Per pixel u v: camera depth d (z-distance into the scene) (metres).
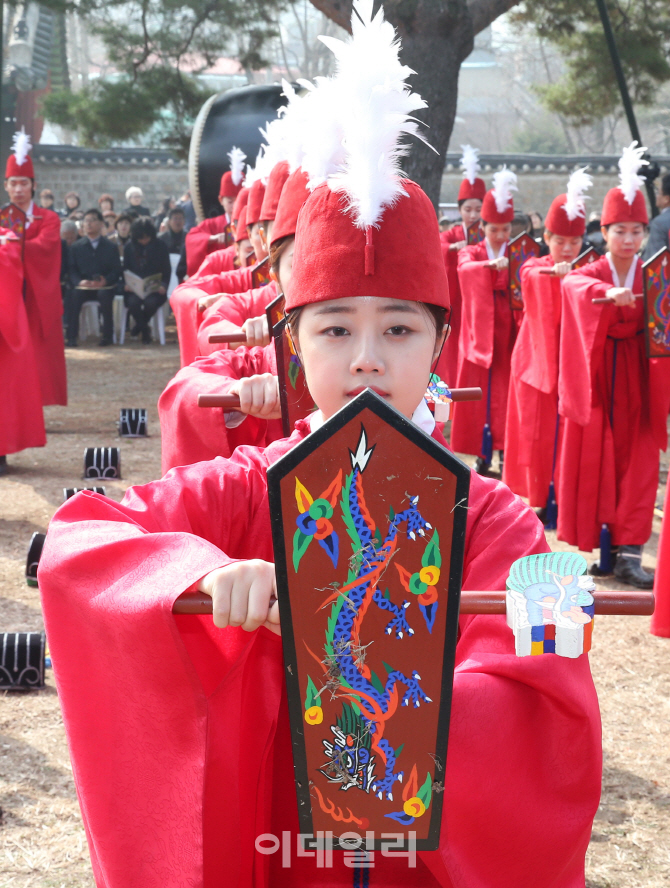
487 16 7.95
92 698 1.36
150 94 14.17
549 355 5.63
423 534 1.08
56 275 8.35
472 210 8.99
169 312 16.41
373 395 1.06
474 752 1.26
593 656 4.15
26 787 3.07
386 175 1.29
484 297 6.90
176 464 2.60
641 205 5.09
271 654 1.43
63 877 2.62
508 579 1.13
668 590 4.24
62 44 26.48
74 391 10.39
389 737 1.13
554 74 49.72
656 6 12.24
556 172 26.61
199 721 1.26
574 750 1.34
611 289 4.89
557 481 5.77
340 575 1.09
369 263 1.27
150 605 1.19
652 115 40.09
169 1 13.84
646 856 2.76
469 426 7.12
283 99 13.35
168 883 1.30
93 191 26.34
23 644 3.76
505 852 1.32
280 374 2.14
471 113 50.91
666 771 3.24
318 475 1.07
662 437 5.11
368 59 1.32
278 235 1.98
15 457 7.45
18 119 25.61
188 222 17.56
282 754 1.45
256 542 1.53
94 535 1.33
